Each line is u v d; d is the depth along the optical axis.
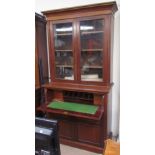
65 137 2.57
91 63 2.45
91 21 2.29
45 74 2.85
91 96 2.46
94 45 2.37
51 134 0.79
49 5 2.79
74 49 2.43
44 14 2.50
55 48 2.63
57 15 2.43
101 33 2.29
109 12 2.11
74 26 2.36
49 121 0.81
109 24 2.14
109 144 1.24
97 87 2.31
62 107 2.38
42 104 2.62
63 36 2.59
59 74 2.69
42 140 0.81
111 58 2.31
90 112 2.20
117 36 2.42
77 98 2.55
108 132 2.42
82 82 2.46
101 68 2.38
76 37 2.38
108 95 2.25
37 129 0.82
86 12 2.23
